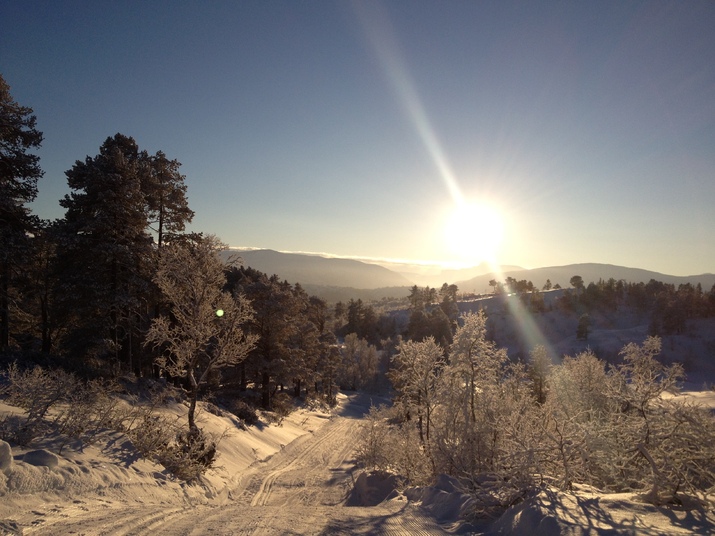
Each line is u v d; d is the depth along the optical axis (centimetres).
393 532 704
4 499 668
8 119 1866
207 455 1605
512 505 753
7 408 1137
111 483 930
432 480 1248
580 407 1502
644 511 598
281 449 2798
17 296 2439
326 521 796
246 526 718
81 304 2152
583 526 538
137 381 2316
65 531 581
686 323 13975
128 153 2620
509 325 16800
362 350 9600
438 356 1680
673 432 696
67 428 1124
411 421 1866
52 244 2403
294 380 5306
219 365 1655
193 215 2681
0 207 1872
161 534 627
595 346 12638
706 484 687
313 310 6569
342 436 3753
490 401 1322
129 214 2273
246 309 1670
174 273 1612
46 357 1959
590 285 18688
